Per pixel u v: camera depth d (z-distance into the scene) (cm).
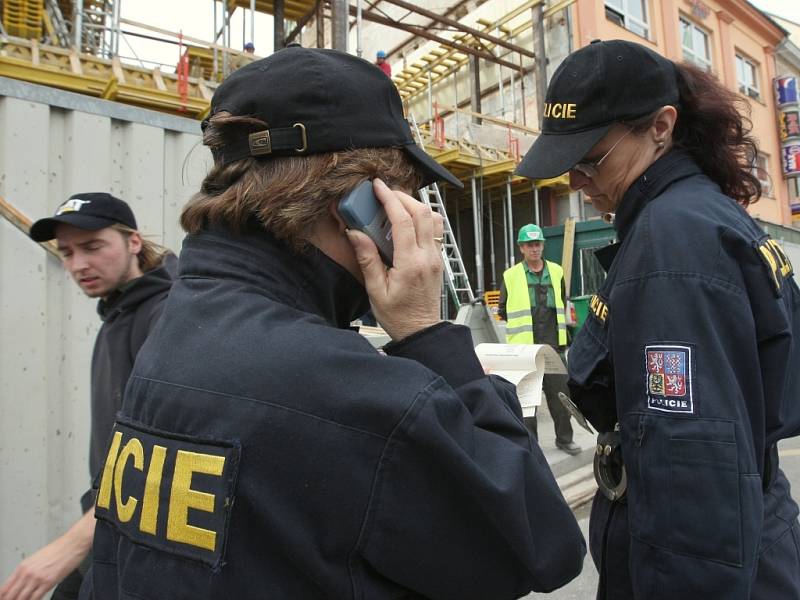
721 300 95
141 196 296
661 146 122
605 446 122
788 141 1570
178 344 68
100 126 282
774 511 107
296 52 74
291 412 58
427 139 856
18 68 478
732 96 125
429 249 75
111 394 157
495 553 64
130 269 176
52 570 137
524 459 67
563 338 468
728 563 88
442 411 61
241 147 73
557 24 1059
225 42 857
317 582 57
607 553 118
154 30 838
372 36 1490
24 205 258
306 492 57
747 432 92
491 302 937
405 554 59
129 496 65
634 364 102
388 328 75
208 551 56
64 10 809
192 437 60
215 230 76
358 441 58
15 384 248
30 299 254
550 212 1038
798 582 104
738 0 1417
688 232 100
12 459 245
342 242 77
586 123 119
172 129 308
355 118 72
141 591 60
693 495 90
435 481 60
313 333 64
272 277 72
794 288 112
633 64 116
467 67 1233
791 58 1666
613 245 126
